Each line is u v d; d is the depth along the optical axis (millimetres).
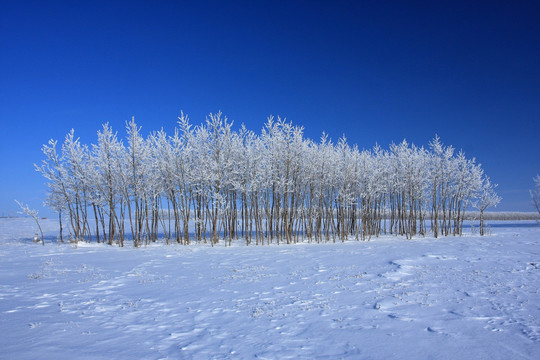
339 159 32469
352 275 13742
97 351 6512
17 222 63656
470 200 34469
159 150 30438
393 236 35406
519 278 12523
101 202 29078
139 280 13383
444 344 6742
